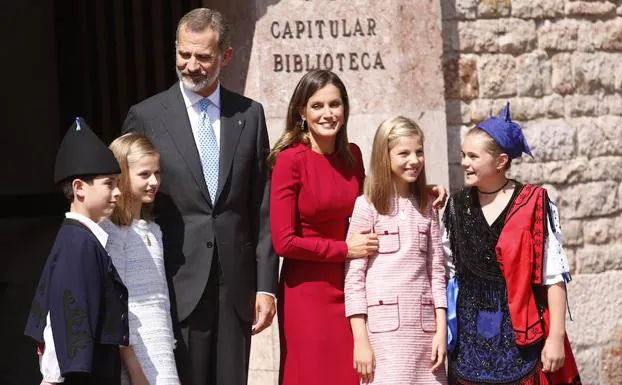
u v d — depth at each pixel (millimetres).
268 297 17047
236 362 17016
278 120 21953
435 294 16703
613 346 25453
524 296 16344
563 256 16469
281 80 21938
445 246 17047
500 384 16469
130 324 15555
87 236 14328
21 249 36906
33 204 40156
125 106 32156
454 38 24141
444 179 22578
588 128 25266
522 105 24672
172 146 16797
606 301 25406
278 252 16578
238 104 17328
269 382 21984
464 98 24188
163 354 15664
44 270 14398
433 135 22438
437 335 16594
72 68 36781
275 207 16609
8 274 34562
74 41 36469
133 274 15734
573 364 16641
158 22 29781
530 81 24734
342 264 16844
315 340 16641
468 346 16703
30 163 40156
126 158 15773
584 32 25297
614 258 25531
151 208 16438
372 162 16562
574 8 25188
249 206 17359
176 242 16797
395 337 16344
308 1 21922
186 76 16547
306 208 16688
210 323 16828
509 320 16531
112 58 32688
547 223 16500
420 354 16438
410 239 16562
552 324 16375
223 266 16812
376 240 16500
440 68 22516
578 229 25141
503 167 16719
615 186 25547
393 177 16625
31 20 39688
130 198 15812
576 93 25203
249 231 17281
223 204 16859
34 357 27328
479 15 24344
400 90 22172
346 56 22031
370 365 16359
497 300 16594
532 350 16500
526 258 16312
